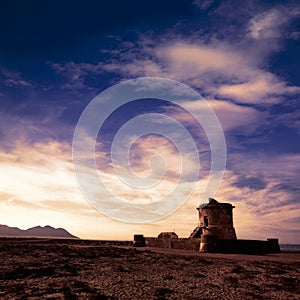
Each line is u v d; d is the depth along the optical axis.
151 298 15.09
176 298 15.37
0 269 19.86
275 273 22.38
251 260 29.31
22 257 25.25
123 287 16.84
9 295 14.55
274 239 43.19
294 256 36.75
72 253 28.73
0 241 45.62
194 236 44.09
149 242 45.19
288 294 17.08
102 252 30.45
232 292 16.97
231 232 43.19
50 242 48.91
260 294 16.83
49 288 15.88
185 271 22.11
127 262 25.00
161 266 23.70
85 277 18.77
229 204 44.31
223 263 26.17
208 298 15.63
